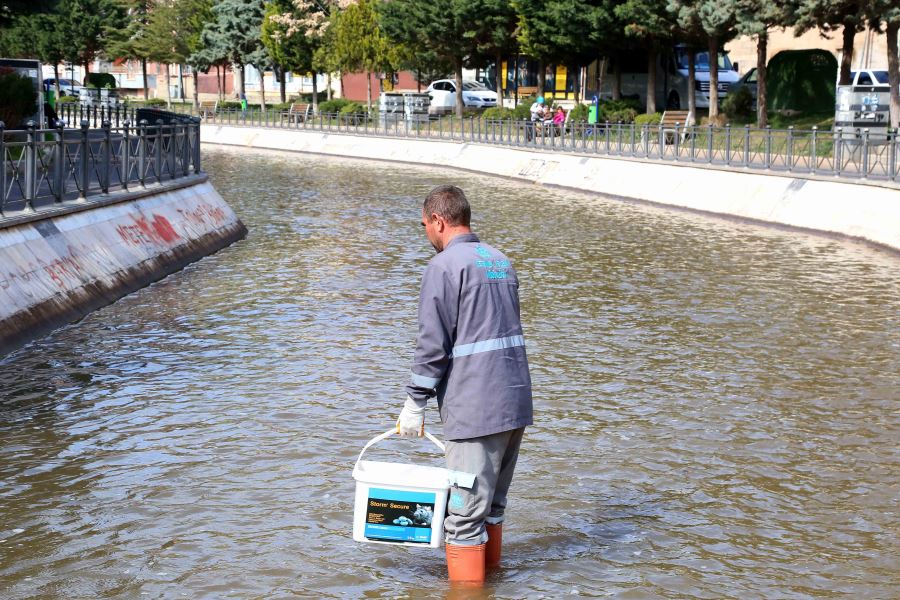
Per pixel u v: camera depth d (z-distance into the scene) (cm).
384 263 1772
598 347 1175
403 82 7000
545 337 1220
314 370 1069
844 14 2945
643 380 1040
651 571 609
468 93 5450
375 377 1045
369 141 4934
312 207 2683
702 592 584
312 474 771
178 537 656
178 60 7306
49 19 7706
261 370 1066
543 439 855
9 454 808
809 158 2344
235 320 1300
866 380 1045
